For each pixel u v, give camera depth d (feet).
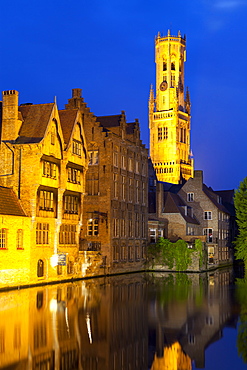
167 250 269.85
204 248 278.26
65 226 199.62
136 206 270.05
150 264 274.16
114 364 75.97
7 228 161.68
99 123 241.76
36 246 176.14
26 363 74.64
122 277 223.71
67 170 197.88
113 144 242.58
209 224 327.88
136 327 101.55
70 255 201.57
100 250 236.63
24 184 176.04
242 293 158.10
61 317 108.68
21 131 182.60
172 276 234.38
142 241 274.16
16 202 174.19
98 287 172.14
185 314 117.80
